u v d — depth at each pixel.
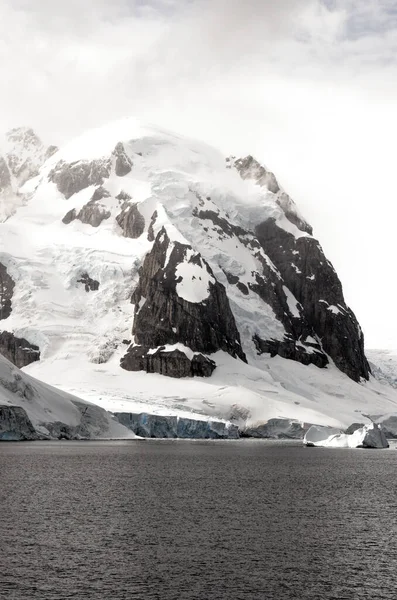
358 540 67.69
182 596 50.66
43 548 63.09
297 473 130.62
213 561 59.59
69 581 53.72
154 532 70.00
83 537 67.44
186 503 88.12
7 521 74.56
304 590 52.38
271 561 59.81
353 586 53.38
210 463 150.62
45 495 93.31
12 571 56.09
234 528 72.56
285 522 76.31
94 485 104.69
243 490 102.06
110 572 56.06
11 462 139.75
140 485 105.69
